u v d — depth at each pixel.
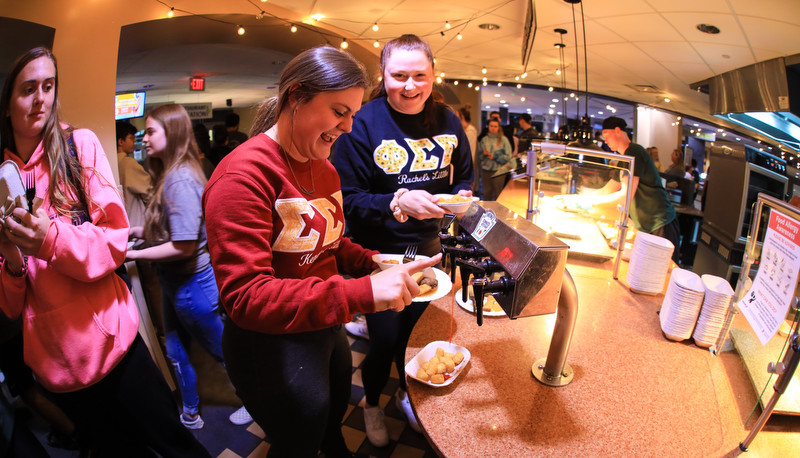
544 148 1.64
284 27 3.39
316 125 0.96
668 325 1.27
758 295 1.05
